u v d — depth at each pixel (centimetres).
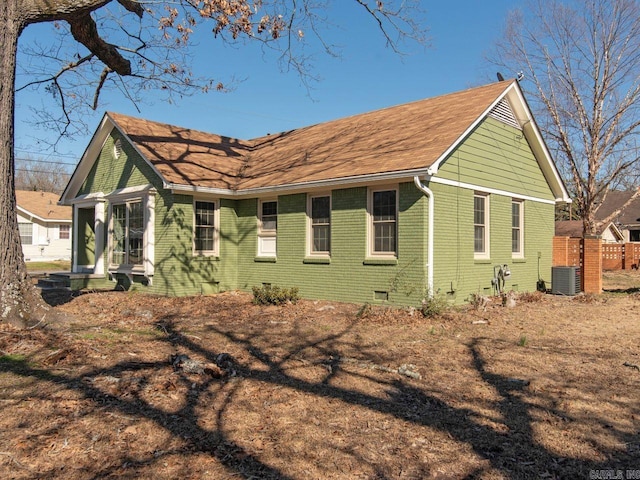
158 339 828
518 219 1583
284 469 382
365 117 1703
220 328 939
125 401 521
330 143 1581
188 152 1642
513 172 1520
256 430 456
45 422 459
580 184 2852
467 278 1275
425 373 646
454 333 897
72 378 591
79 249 1838
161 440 430
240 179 1579
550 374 640
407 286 1142
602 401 537
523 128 1571
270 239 1495
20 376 592
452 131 1211
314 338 855
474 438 442
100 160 1709
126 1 1184
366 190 1235
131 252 1539
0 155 868
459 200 1248
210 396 547
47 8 915
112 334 848
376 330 921
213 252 1516
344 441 434
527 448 421
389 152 1249
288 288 1341
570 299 1430
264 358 721
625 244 2928
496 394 563
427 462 396
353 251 1260
